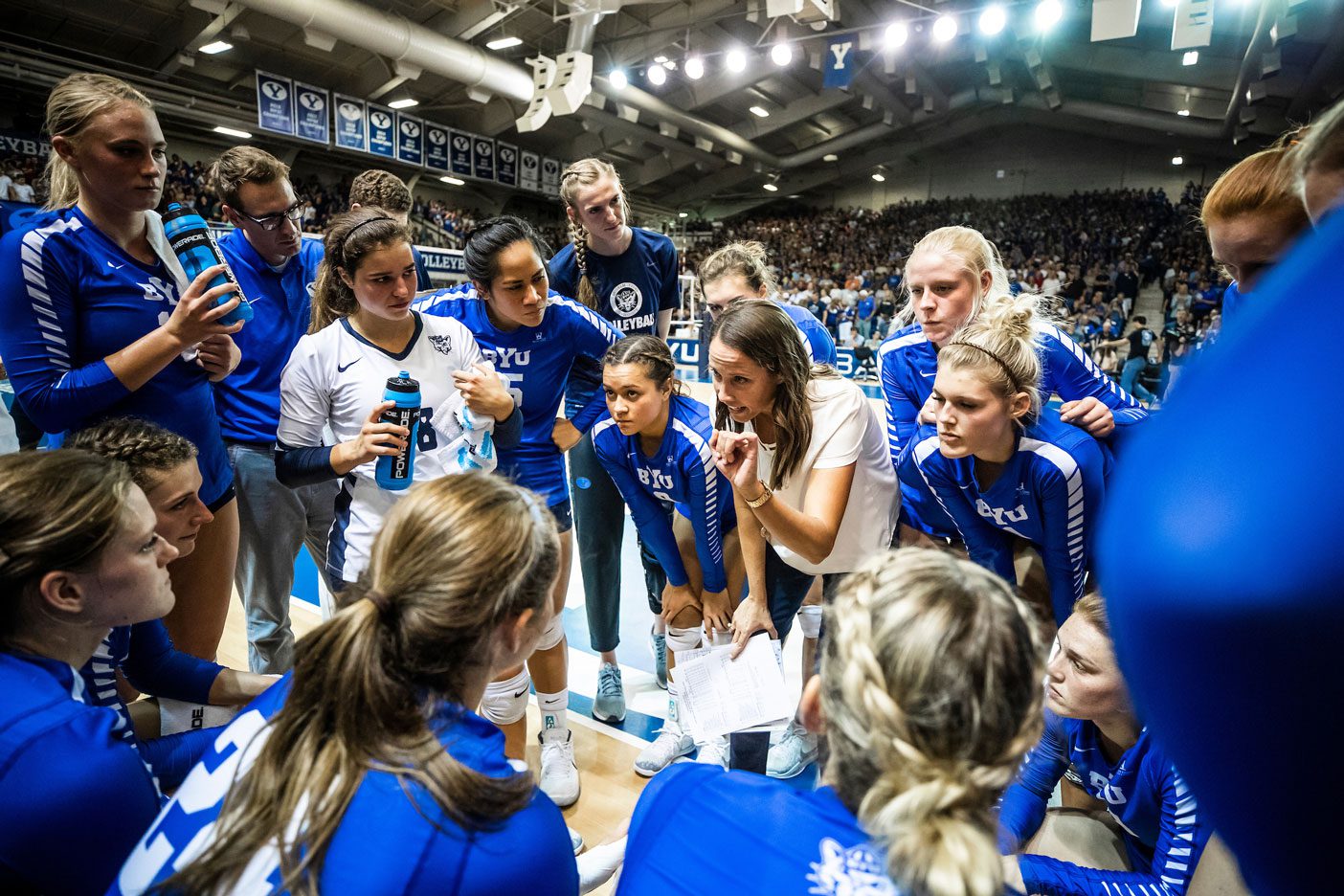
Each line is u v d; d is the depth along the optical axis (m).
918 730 0.72
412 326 1.92
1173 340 10.48
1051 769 1.51
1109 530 0.21
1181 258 16.86
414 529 0.95
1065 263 18.55
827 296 16.34
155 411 1.90
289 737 0.87
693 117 17.69
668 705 2.52
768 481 1.97
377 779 0.84
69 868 0.99
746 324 1.76
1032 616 0.80
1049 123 21.17
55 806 0.97
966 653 0.72
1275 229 1.16
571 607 3.74
